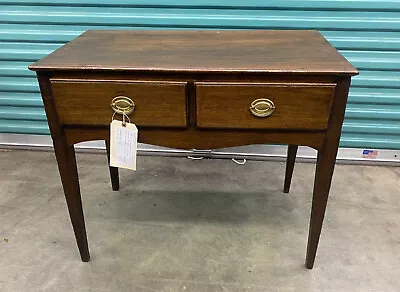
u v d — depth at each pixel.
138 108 0.97
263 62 0.96
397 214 1.50
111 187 1.68
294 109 0.95
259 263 1.28
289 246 1.35
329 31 1.58
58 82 0.95
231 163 1.87
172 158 1.92
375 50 1.60
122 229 1.43
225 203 1.58
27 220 1.48
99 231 1.42
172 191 1.66
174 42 1.17
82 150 1.95
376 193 1.63
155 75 0.94
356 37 1.58
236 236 1.40
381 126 1.75
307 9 1.55
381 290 1.18
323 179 1.07
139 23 1.64
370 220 1.47
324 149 1.02
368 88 1.68
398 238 1.38
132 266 1.27
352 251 1.33
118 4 1.60
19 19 1.66
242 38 1.21
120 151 1.02
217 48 1.10
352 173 1.78
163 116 0.98
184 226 1.45
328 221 1.47
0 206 1.56
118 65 0.94
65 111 0.99
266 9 1.56
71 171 1.11
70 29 1.68
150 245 1.36
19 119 1.91
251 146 1.87
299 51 1.05
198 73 0.92
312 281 1.21
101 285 1.20
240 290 1.18
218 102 0.95
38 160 1.90
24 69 1.78
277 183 1.71
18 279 1.22
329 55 1.01
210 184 1.71
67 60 0.98
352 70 0.89
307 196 1.62
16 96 1.85
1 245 1.36
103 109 0.98
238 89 0.93
